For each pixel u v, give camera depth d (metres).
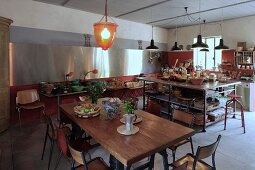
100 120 2.62
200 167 2.11
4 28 4.01
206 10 5.50
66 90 4.87
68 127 3.25
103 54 6.19
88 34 5.91
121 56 6.69
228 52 6.58
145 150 1.82
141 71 7.39
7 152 3.31
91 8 5.48
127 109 2.39
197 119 4.34
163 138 2.07
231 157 3.15
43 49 5.00
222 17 6.33
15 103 4.68
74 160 2.15
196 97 4.77
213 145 1.89
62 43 5.43
